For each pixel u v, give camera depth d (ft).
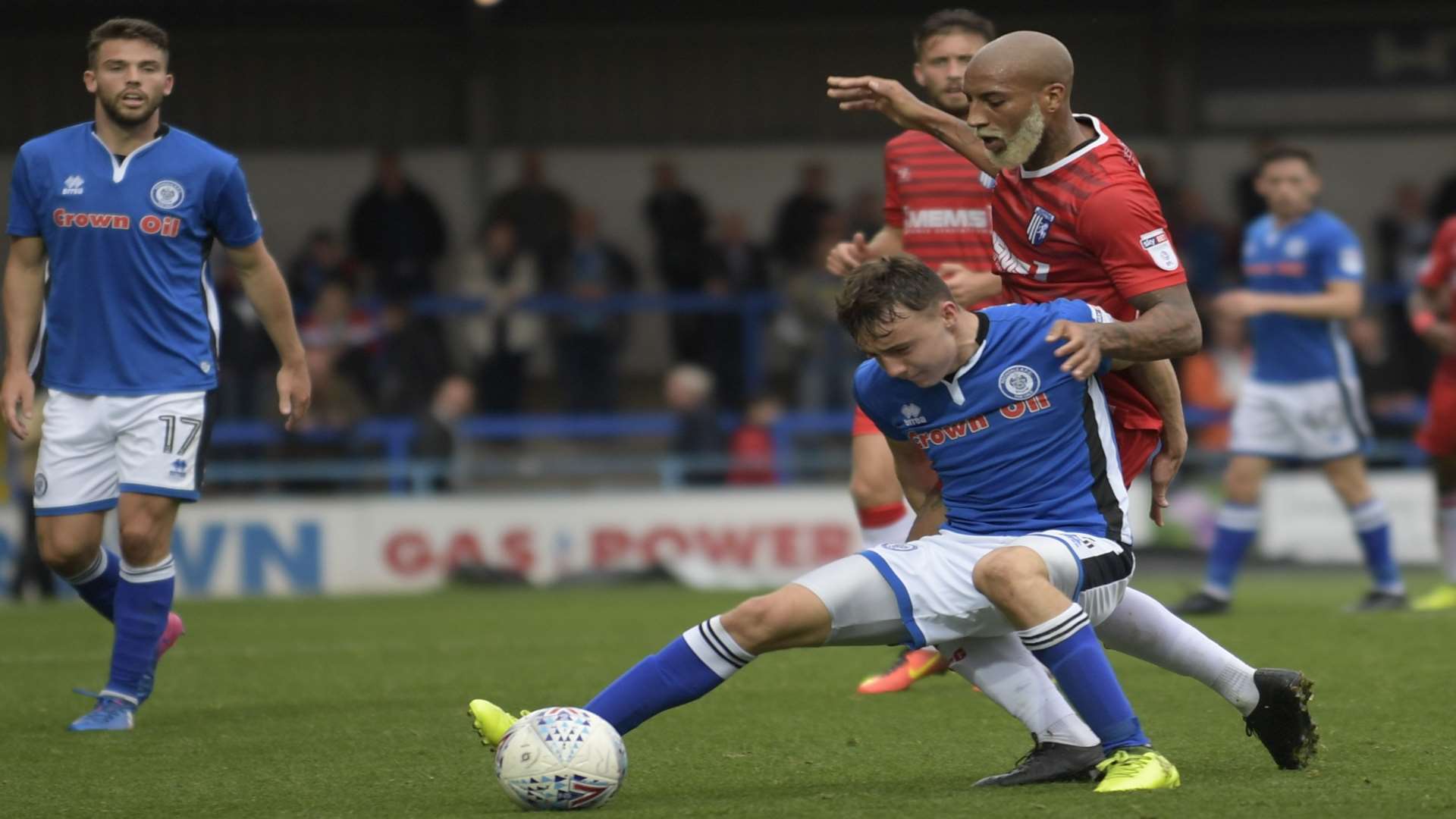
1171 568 142.82
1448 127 183.83
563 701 64.95
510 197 169.37
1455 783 43.78
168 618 61.93
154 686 71.00
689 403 149.89
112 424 58.90
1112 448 45.55
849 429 152.87
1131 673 69.41
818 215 167.94
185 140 59.31
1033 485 44.80
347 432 147.33
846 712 60.34
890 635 44.45
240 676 74.43
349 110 180.34
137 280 58.59
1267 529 144.36
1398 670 69.00
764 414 151.74
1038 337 44.45
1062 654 42.47
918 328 43.09
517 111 181.98
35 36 173.37
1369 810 39.93
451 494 145.69
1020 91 45.37
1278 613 95.55
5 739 56.70
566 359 163.02
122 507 58.75
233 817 42.93
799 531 141.59
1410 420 152.97
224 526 136.77
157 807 44.47
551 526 140.05
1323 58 182.80
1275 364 96.53
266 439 146.82
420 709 62.95
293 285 163.12
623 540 140.67
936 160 68.13
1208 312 158.92
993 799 42.24
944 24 65.51
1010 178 47.70
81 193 58.29
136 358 58.75
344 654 83.05
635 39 181.98
